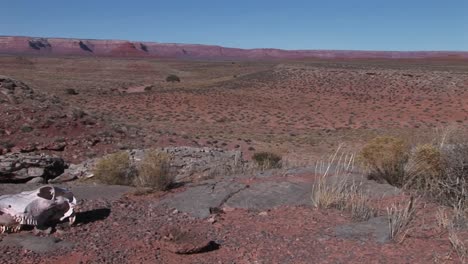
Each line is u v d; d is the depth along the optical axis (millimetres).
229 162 14844
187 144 24625
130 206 7520
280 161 15602
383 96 60844
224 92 64312
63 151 20000
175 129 39219
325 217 6867
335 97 61438
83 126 22625
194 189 8297
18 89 24875
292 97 62000
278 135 38375
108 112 47469
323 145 32156
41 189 6500
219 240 6051
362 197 7191
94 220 6805
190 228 6480
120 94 62094
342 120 48344
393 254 5434
